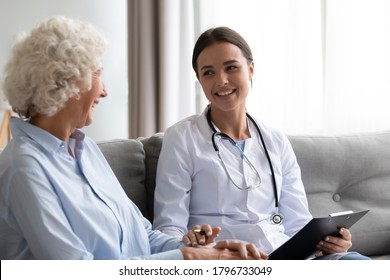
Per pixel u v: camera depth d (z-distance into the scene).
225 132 2.23
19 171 1.50
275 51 4.26
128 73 4.35
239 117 2.23
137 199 2.21
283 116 4.26
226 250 1.71
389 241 2.54
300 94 4.18
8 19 4.53
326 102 4.11
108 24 4.77
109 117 4.80
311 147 2.55
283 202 2.27
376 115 4.02
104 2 4.75
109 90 4.79
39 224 1.48
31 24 4.60
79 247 1.52
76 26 1.64
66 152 1.67
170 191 2.12
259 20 4.28
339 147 2.60
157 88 4.34
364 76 4.02
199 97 4.56
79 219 1.57
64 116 1.65
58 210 1.52
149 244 1.88
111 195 1.74
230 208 2.14
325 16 4.11
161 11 4.23
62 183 1.58
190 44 4.35
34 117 1.66
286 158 2.30
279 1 4.22
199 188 2.15
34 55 1.58
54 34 1.59
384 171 2.66
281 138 2.30
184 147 2.15
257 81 4.31
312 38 4.15
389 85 3.95
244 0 4.29
